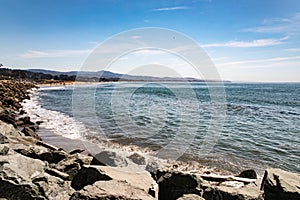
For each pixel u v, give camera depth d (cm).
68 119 1767
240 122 1995
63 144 1152
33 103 3019
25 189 466
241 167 951
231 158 1043
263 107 3216
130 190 457
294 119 2242
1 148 664
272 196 547
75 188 554
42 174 518
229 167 938
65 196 479
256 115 2458
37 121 1680
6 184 472
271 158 1091
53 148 1008
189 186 565
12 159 549
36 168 578
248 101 4031
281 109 3050
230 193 526
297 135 1556
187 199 495
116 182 482
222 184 695
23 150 749
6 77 8794
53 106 2712
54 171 598
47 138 1267
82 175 557
